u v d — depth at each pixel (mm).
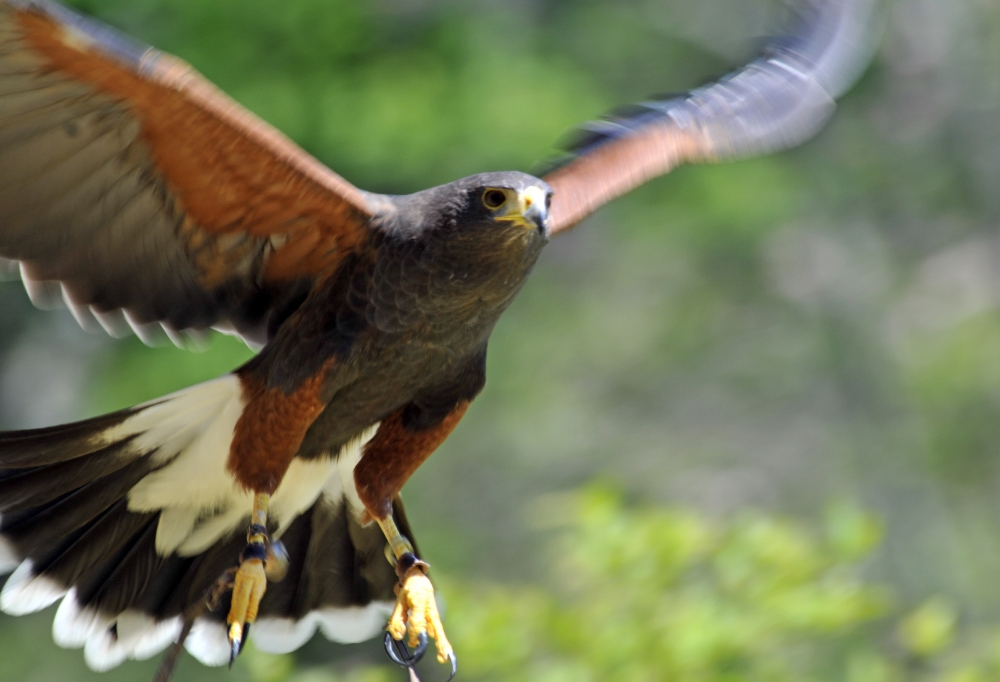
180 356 19844
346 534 9109
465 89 22938
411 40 23391
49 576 8539
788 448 28906
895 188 30391
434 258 8023
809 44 11078
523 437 26156
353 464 8852
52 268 8367
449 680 8047
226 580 8039
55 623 8539
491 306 8242
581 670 11438
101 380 21031
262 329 8906
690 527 11703
